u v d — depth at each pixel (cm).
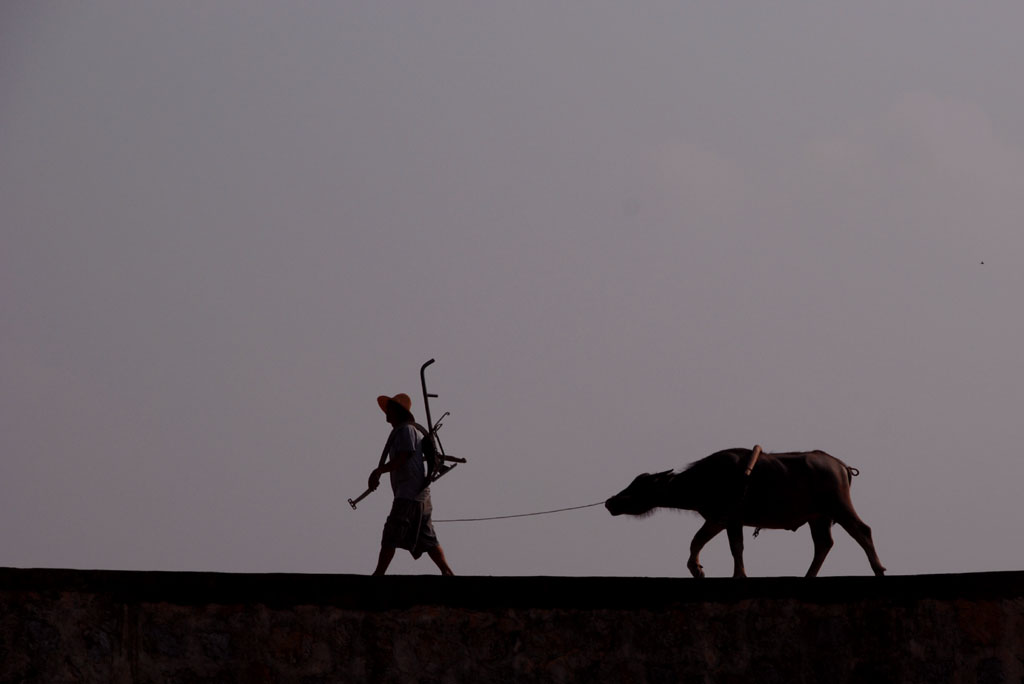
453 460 2770
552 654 2072
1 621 1842
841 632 2158
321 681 1964
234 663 1934
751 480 3222
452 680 2022
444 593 2048
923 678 2134
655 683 2097
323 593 1995
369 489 2705
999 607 2169
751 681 2125
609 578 2120
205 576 1950
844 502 3216
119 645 1891
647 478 3331
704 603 2141
